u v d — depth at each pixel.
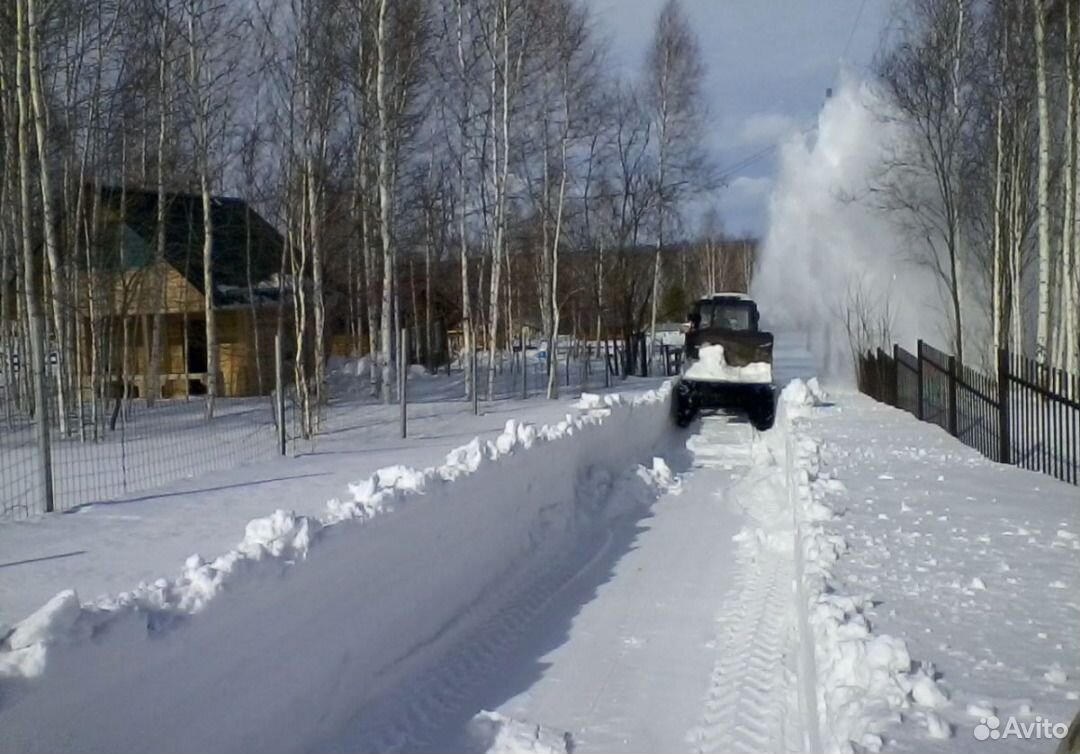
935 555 7.60
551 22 31.50
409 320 43.31
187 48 31.33
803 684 6.10
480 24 28.58
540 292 42.91
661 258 47.44
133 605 4.70
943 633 5.63
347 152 30.42
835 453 14.02
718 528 12.37
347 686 6.39
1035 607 6.16
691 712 6.50
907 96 32.44
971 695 4.67
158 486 12.68
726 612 8.63
